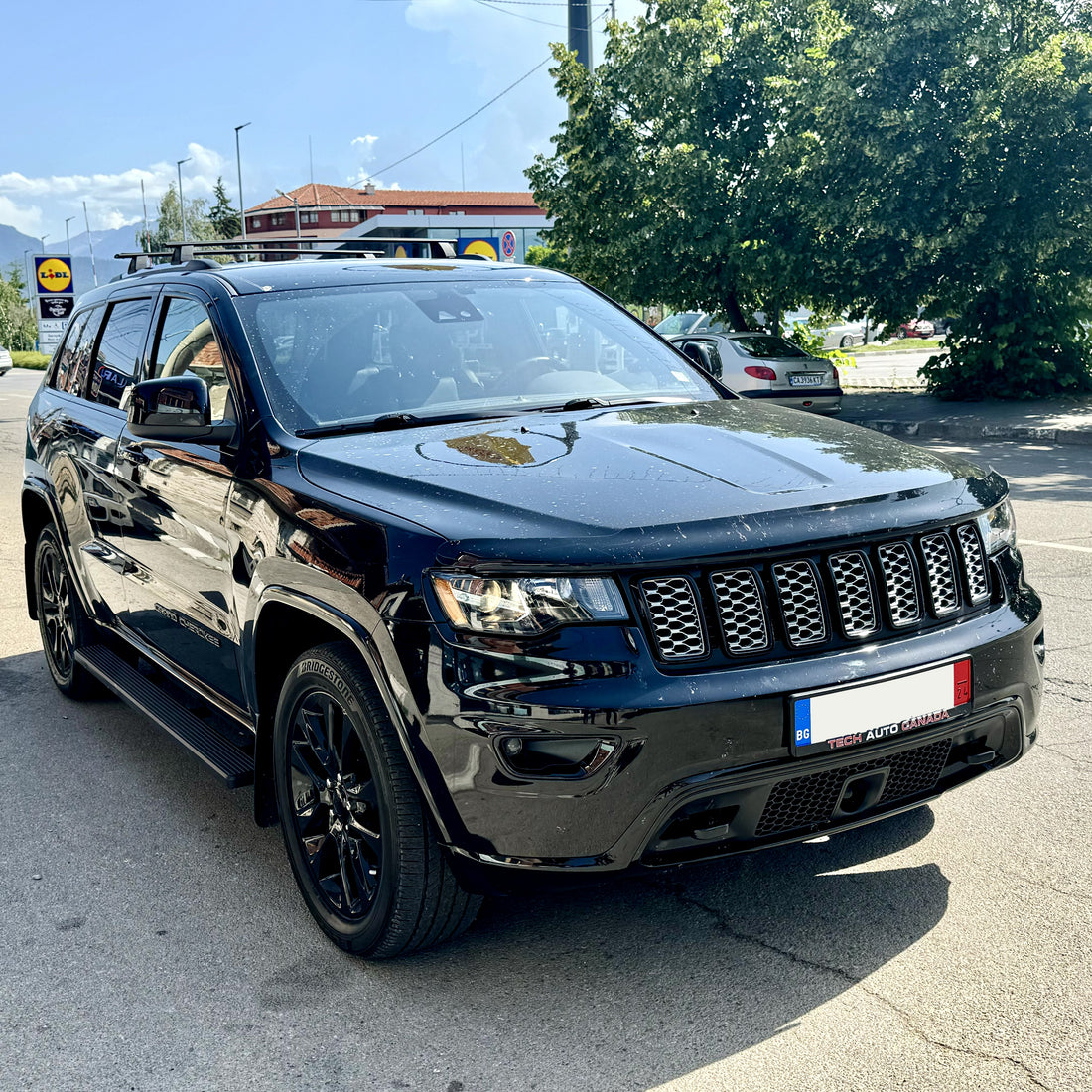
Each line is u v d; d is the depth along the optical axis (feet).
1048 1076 7.41
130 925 10.02
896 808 8.83
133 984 9.09
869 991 8.46
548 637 7.73
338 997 8.79
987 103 51.03
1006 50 52.11
